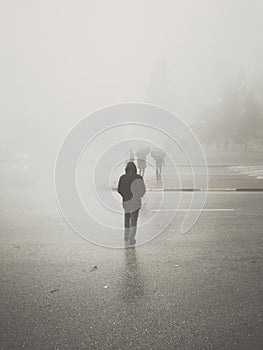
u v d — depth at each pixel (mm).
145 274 5121
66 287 4684
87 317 3871
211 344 3326
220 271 5207
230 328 3602
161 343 3352
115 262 5664
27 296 4410
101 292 4512
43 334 3533
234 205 10391
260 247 6371
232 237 7051
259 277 4957
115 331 3576
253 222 8273
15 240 6977
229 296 4352
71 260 5773
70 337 3475
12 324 3730
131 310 4016
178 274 5105
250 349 3246
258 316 3842
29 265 5539
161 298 4320
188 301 4227
